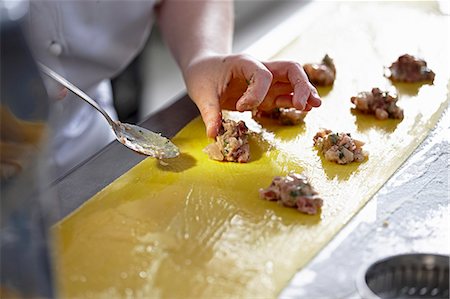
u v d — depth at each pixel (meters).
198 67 0.88
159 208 0.73
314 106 0.82
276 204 0.73
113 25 1.03
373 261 0.65
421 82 0.96
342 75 0.98
